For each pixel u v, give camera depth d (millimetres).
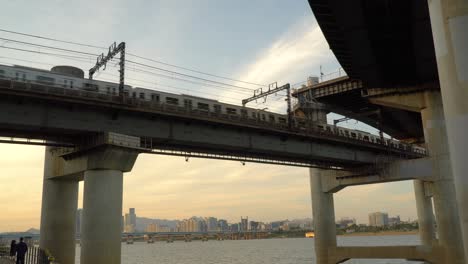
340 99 79375
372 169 71812
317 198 78938
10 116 38312
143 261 155250
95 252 40625
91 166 42969
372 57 52594
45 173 52219
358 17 42781
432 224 94438
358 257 70750
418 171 66562
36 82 40938
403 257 64188
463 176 21969
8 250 48031
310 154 63656
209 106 55312
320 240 76938
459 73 22297
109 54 46344
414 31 45781
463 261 59156
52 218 50469
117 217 42375
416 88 62812
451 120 22672
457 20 22703
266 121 56438
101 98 42406
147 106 45094
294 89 81062
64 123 40938
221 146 53562
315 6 41094
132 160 44094
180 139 48938
